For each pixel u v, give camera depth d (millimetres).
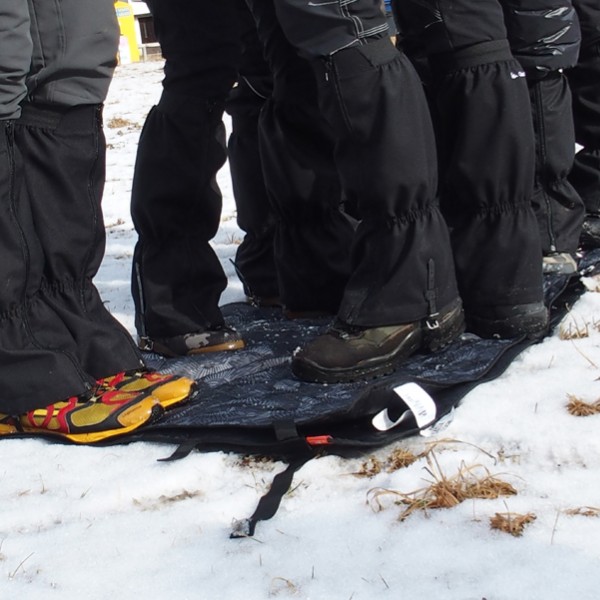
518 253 2516
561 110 3121
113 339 2291
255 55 2994
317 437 1940
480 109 2500
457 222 2613
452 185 2586
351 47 2215
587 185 3541
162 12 2559
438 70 2584
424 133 2307
